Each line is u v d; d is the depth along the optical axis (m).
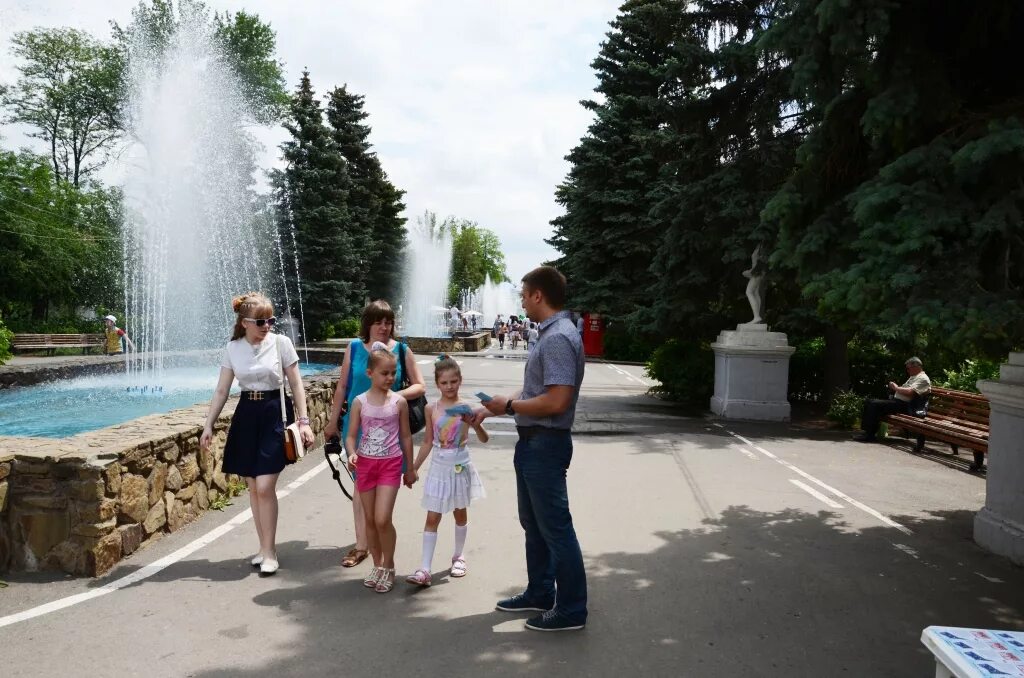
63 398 14.45
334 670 3.25
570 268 36.00
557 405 3.58
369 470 4.34
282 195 38.47
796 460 9.02
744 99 13.73
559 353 3.61
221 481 6.20
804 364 16.05
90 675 3.16
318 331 38.56
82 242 32.91
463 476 4.45
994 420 5.52
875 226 4.63
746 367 13.11
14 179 32.06
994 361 5.41
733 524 5.95
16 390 15.11
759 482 7.62
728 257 13.41
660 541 5.41
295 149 38.75
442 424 4.45
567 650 3.52
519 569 4.70
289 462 4.56
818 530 5.86
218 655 3.38
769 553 5.20
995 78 5.28
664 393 16.83
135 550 4.82
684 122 14.15
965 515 6.48
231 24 39.66
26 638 3.52
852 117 5.61
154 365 20.94
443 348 33.38
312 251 38.16
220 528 5.46
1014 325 4.24
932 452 9.86
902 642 3.73
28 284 30.23
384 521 4.25
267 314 4.61
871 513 6.47
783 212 5.89
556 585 4.03
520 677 3.23
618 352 32.56
